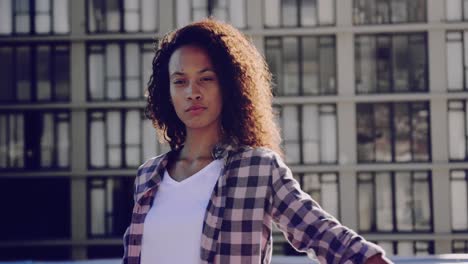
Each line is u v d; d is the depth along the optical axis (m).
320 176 14.34
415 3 14.12
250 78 1.66
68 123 14.51
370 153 14.34
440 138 14.10
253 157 1.54
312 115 14.31
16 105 14.38
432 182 14.15
